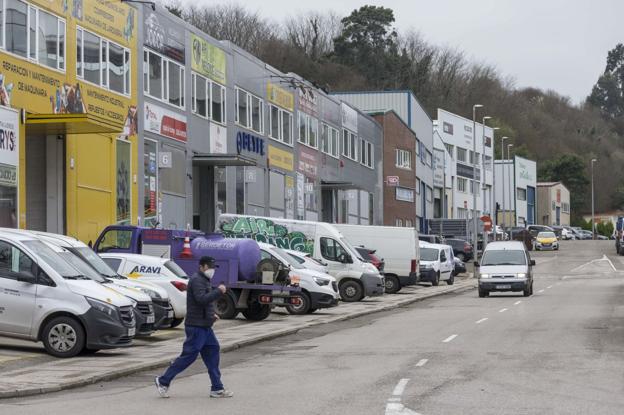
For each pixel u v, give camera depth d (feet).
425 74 536.42
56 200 120.78
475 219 261.85
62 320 72.08
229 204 175.73
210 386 57.98
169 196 151.12
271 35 462.60
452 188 433.48
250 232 148.56
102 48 129.80
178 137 154.40
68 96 120.16
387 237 175.52
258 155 192.03
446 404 48.39
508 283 159.63
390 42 522.88
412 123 342.64
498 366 65.00
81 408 49.62
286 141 210.38
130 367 66.33
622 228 346.54
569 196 636.07
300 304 123.03
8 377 61.26
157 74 147.33
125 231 110.73
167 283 95.66
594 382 56.54
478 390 53.47
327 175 242.17
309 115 227.40
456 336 89.04
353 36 509.76
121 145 135.23
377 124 295.28
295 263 125.70
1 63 105.40
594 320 105.50
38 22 113.70
